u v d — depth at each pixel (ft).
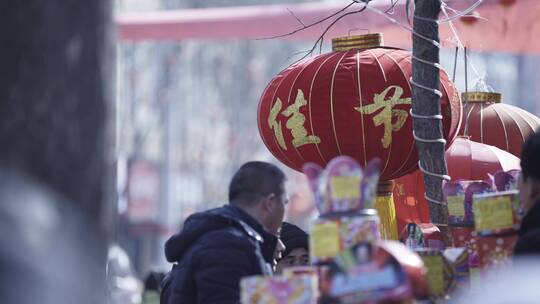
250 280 21.04
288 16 51.98
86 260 18.75
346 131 30.68
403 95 30.40
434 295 22.97
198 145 203.41
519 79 179.32
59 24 18.44
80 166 18.74
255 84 206.49
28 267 18.01
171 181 164.25
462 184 26.63
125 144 167.02
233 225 26.17
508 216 23.49
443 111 30.63
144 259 157.89
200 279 25.58
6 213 18.01
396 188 34.06
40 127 18.30
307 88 31.04
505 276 21.74
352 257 19.25
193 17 56.13
